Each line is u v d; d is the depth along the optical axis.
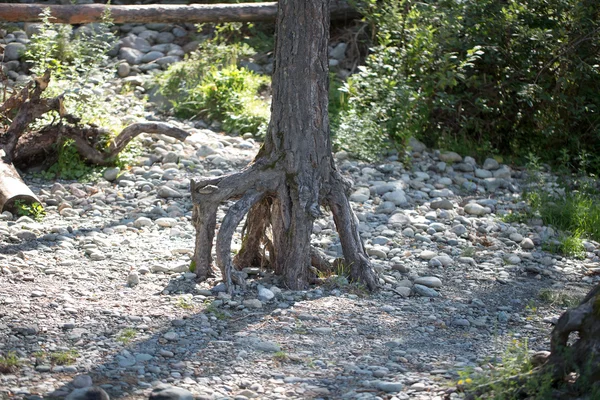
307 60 6.93
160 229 8.51
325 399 5.00
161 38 13.94
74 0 13.73
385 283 7.41
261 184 7.03
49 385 4.95
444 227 9.19
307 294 6.90
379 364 5.61
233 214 6.91
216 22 13.70
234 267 7.28
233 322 6.24
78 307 6.28
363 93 11.89
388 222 9.23
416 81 11.95
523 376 4.88
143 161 10.46
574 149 12.15
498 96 12.16
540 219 9.77
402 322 6.48
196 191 7.05
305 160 7.04
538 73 11.89
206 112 12.15
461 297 7.29
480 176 11.26
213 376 5.27
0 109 10.02
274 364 5.52
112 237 8.12
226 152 10.93
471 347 6.05
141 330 5.96
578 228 9.59
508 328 6.55
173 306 6.47
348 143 11.23
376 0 13.21
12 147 9.41
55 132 9.89
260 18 13.78
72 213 8.77
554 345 4.93
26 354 5.40
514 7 11.85
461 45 11.86
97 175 9.93
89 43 12.23
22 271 6.97
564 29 11.78
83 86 11.04
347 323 6.36
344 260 7.28
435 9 12.05
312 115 7.02
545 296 7.37
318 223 8.88
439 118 12.22
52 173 9.90
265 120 11.73
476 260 8.40
